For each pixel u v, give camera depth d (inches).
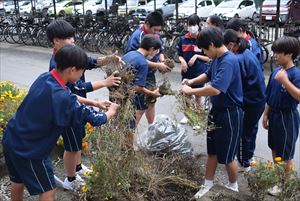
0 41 613.0
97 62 140.7
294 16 418.9
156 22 175.2
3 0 1024.2
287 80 124.3
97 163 121.7
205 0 759.7
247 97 148.4
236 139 131.7
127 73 133.0
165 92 148.1
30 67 410.6
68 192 140.0
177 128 164.7
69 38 125.3
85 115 105.8
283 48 127.8
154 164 140.6
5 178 151.4
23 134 101.1
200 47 125.2
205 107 154.5
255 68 145.7
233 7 707.4
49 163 107.7
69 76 101.7
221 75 122.1
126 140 128.0
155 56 177.8
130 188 128.3
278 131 137.6
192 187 136.3
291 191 120.2
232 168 135.5
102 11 566.6
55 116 98.7
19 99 179.9
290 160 140.3
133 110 132.3
